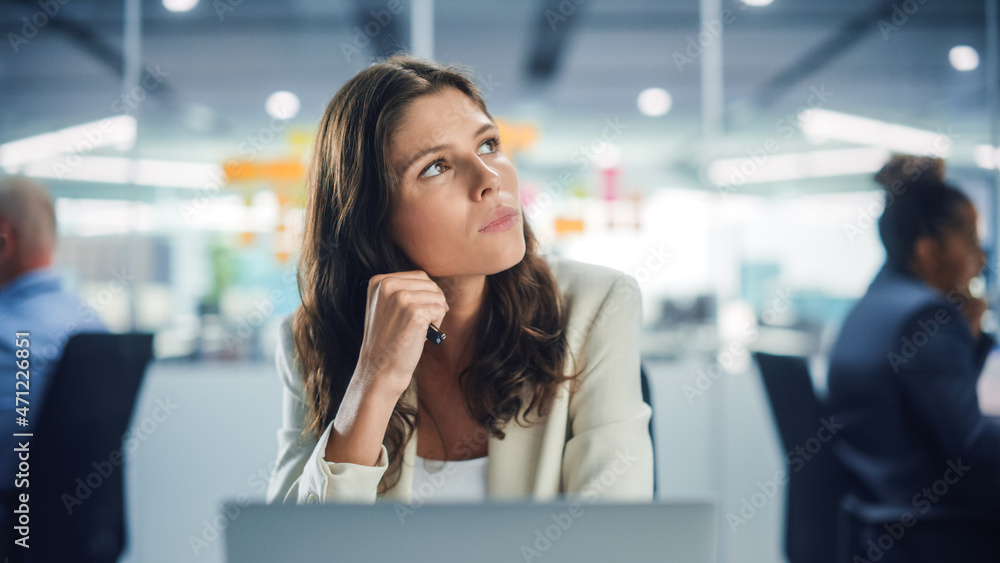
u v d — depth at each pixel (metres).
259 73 2.91
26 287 1.65
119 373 1.49
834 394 1.35
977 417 1.17
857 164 2.73
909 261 1.33
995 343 1.38
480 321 0.77
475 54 2.85
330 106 0.78
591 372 0.80
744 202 2.69
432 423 0.83
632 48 2.86
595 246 2.65
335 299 0.80
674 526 0.40
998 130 2.69
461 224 0.67
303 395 0.86
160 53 2.90
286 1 2.81
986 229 2.61
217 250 2.69
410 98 0.68
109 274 2.67
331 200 0.79
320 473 0.64
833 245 2.64
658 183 2.71
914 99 2.78
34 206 1.68
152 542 2.36
